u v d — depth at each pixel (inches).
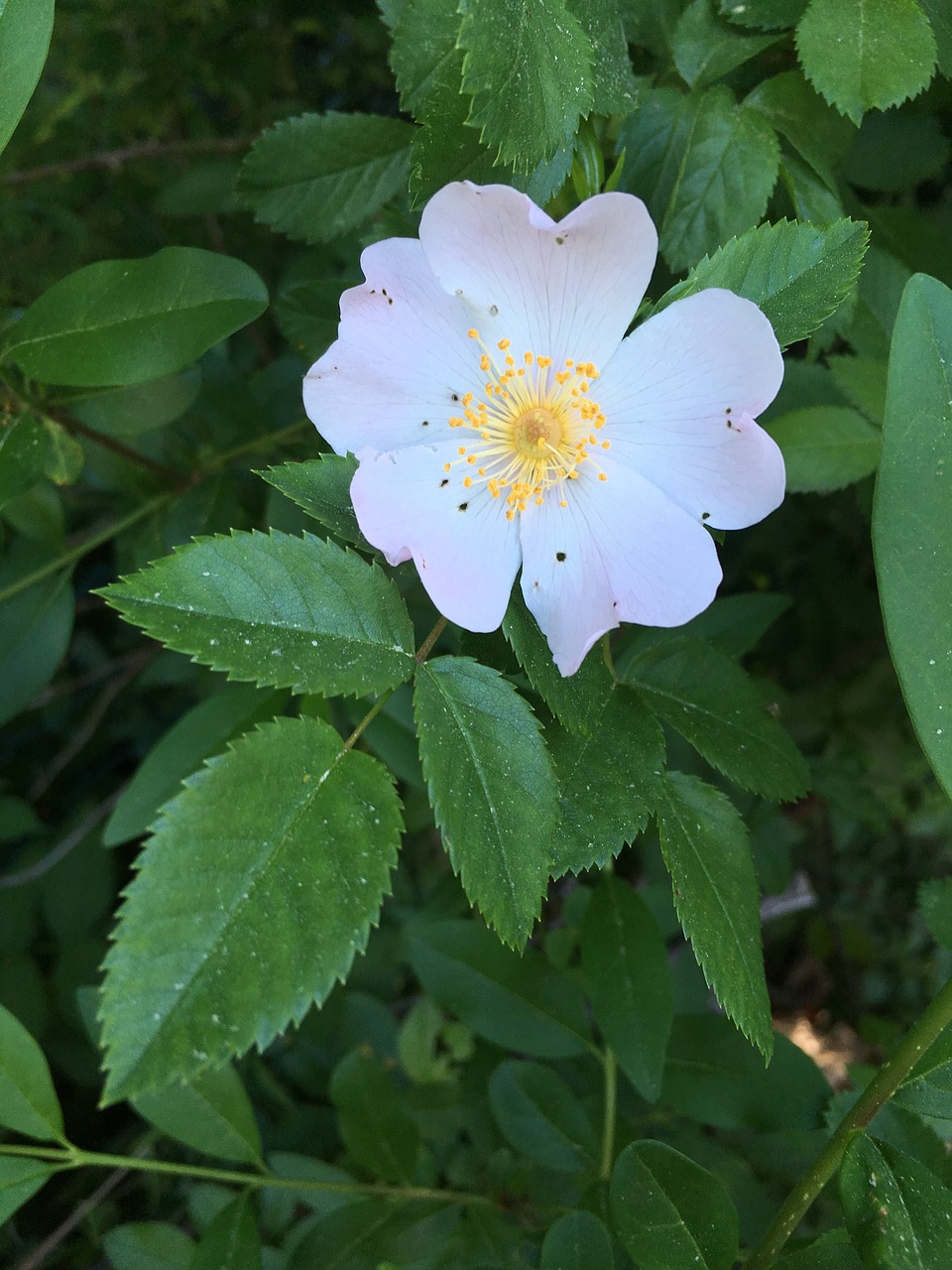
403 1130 6.6
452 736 4.3
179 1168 5.9
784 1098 6.1
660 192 5.6
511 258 4.7
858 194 7.5
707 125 5.5
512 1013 6.7
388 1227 6.3
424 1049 8.7
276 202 6.5
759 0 5.5
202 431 8.9
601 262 4.6
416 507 4.8
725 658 5.4
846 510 9.2
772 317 4.7
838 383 6.3
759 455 4.6
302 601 4.3
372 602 4.4
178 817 3.8
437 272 4.7
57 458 6.9
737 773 5.1
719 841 5.0
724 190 5.5
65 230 10.4
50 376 5.6
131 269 5.6
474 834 4.1
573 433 5.0
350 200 6.5
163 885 3.7
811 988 12.8
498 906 4.1
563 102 4.7
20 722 11.5
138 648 11.7
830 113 5.6
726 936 4.7
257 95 10.4
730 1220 4.7
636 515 4.9
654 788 4.7
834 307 4.7
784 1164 6.9
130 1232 6.4
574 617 4.8
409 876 9.4
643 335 4.7
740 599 7.6
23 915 9.8
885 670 9.9
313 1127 8.6
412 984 10.3
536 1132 6.6
